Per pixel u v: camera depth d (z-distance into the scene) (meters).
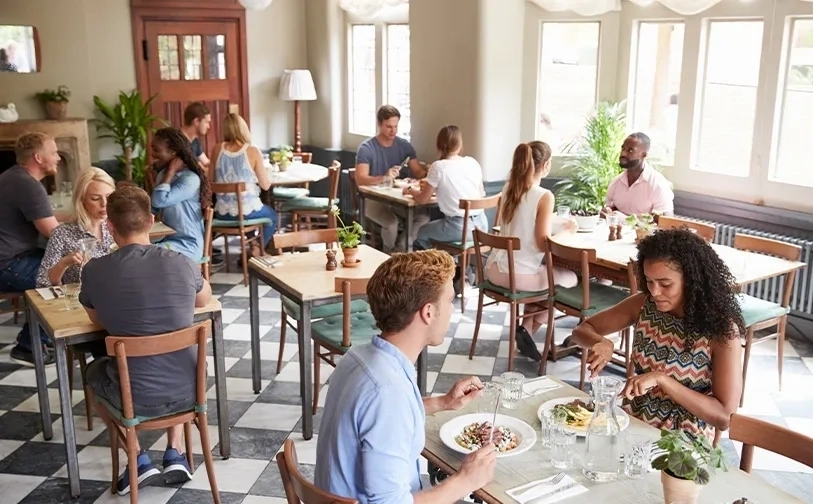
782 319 4.31
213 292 6.12
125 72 7.79
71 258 3.68
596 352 2.67
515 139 6.63
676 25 5.85
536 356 4.73
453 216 5.81
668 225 4.79
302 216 7.45
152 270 3.04
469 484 1.96
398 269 1.87
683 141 5.85
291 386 4.43
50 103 7.27
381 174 6.74
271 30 8.47
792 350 4.94
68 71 7.47
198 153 6.83
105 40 7.64
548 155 4.58
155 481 3.43
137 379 3.08
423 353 3.88
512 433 2.37
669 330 2.57
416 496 1.89
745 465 2.28
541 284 4.62
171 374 3.12
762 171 5.38
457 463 2.21
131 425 3.06
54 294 3.56
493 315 5.60
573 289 4.51
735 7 5.38
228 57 8.27
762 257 4.34
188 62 8.08
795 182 5.26
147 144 7.56
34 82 7.35
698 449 1.93
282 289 3.79
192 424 3.93
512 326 4.60
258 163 6.38
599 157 5.96
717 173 5.67
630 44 6.08
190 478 3.46
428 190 5.81
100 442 3.82
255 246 6.74
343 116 8.62
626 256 4.30
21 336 4.64
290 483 1.97
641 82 6.15
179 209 5.12
